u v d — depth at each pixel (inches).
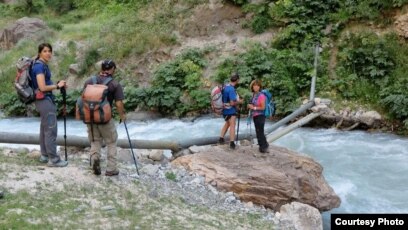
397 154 499.2
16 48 989.2
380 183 420.5
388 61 658.8
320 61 695.1
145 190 308.2
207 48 769.6
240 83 689.0
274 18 773.3
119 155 377.4
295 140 556.1
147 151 413.7
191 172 360.2
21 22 1063.0
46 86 299.9
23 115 765.9
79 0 1224.8
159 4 902.4
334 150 517.7
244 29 793.6
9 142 378.9
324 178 399.2
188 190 331.0
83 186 293.0
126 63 802.2
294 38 737.0
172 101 698.8
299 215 321.1
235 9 815.7
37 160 330.3
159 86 724.0
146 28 849.5
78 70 826.2
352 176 438.3
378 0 711.7
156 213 277.0
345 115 616.4
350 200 387.5
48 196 271.6
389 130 596.4
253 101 385.4
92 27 983.6
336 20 733.3
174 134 594.2
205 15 824.9
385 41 680.4
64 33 997.8
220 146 410.0
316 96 660.1
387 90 621.6
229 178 345.1
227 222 287.9
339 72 676.7
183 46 794.2
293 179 350.6
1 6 1286.9
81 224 244.7
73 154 390.0
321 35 730.8
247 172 351.3
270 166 362.0
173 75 730.2
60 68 862.5
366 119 602.2
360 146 530.9
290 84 670.5
